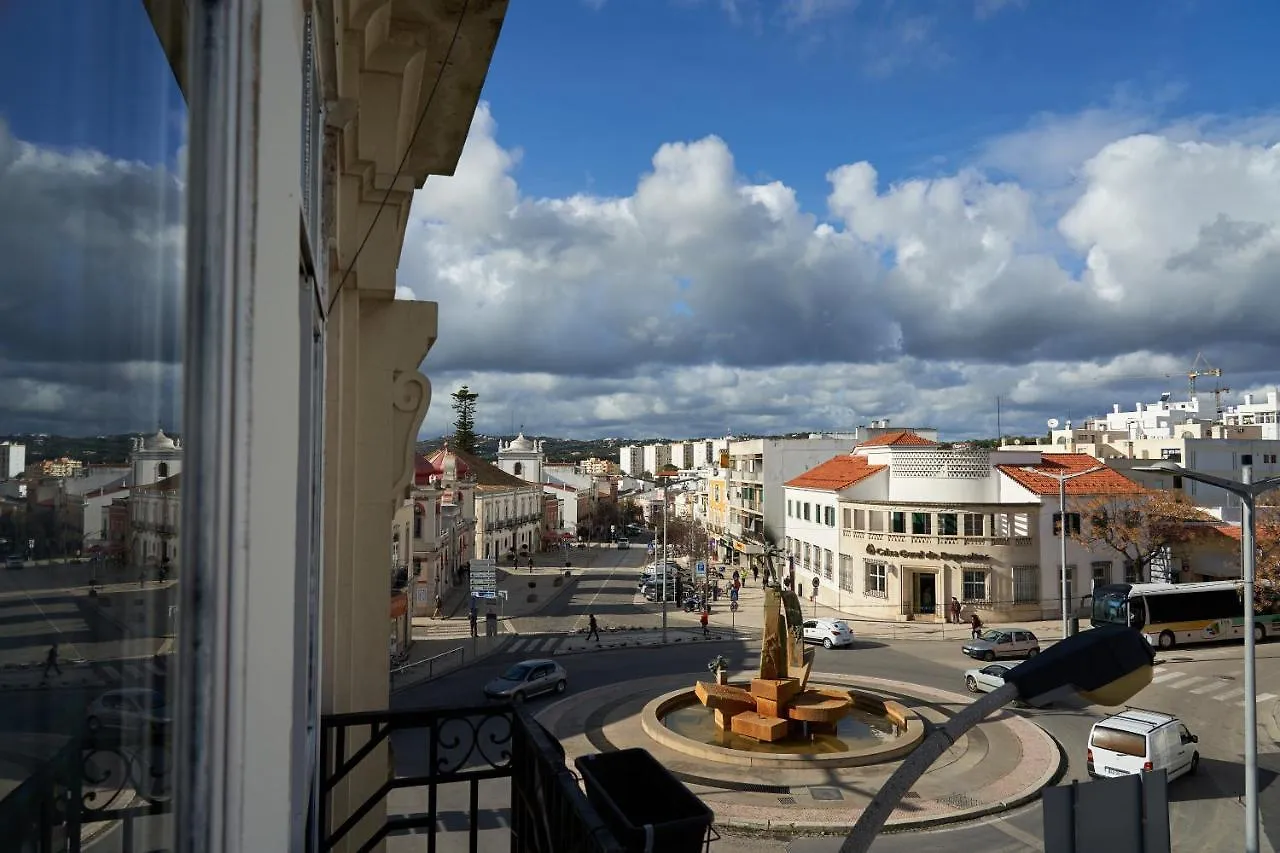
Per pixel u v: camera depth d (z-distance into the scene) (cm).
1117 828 700
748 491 6331
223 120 108
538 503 8481
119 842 101
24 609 84
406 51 448
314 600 291
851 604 4234
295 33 155
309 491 241
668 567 5722
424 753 1948
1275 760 1934
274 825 137
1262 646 3294
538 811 356
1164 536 3700
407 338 570
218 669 107
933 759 241
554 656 3338
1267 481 1445
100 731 97
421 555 4472
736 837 1505
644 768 340
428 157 664
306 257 226
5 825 83
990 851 1454
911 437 4862
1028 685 246
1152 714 1870
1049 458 4316
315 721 303
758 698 2055
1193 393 9881
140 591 104
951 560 3794
